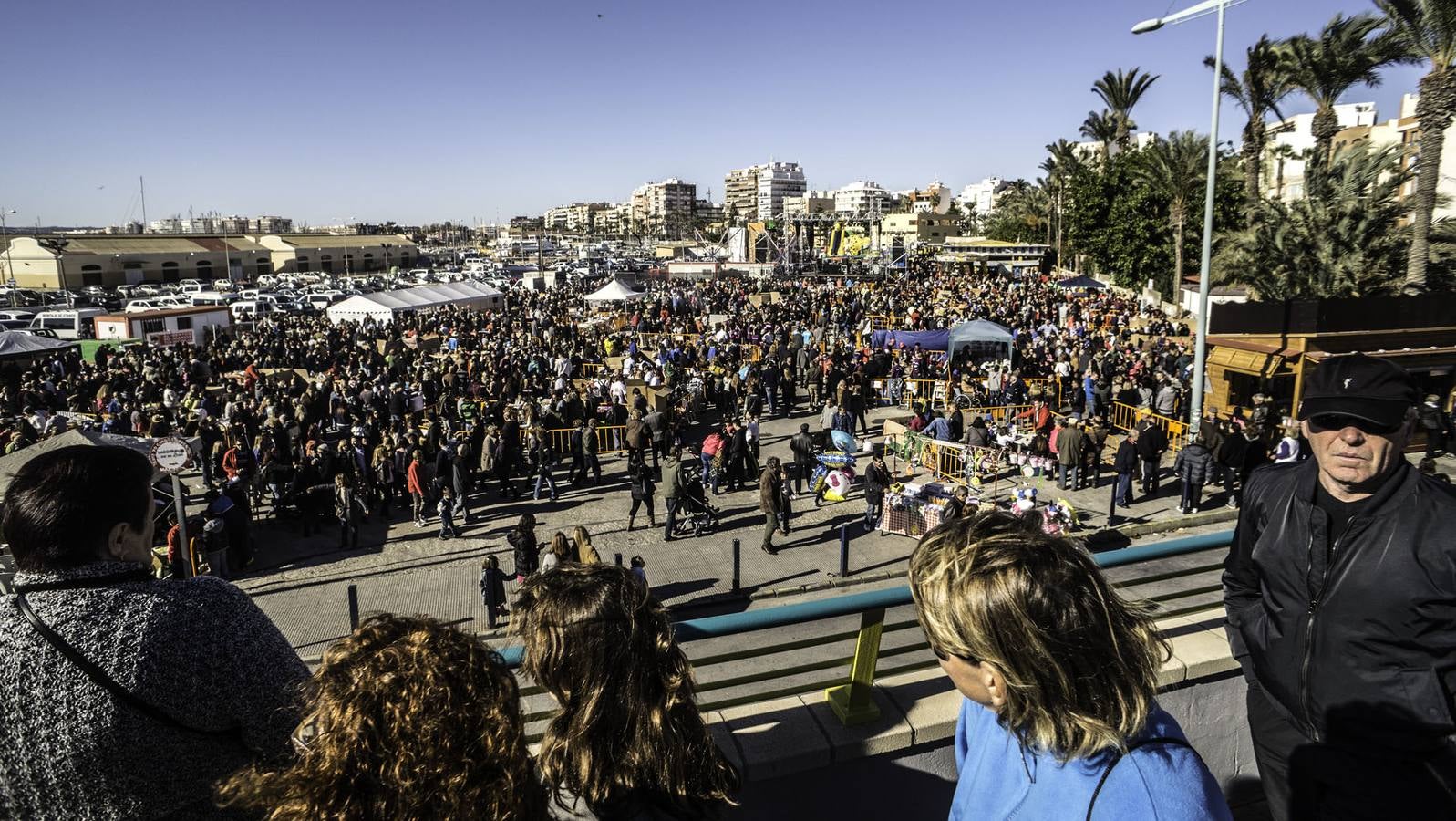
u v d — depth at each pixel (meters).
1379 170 29.34
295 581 14.11
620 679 1.74
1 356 30.09
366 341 37.56
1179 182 44.03
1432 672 2.01
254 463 18.47
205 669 1.66
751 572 14.16
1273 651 2.29
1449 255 27.31
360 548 15.76
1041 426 19.88
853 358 30.81
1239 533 2.49
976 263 82.50
